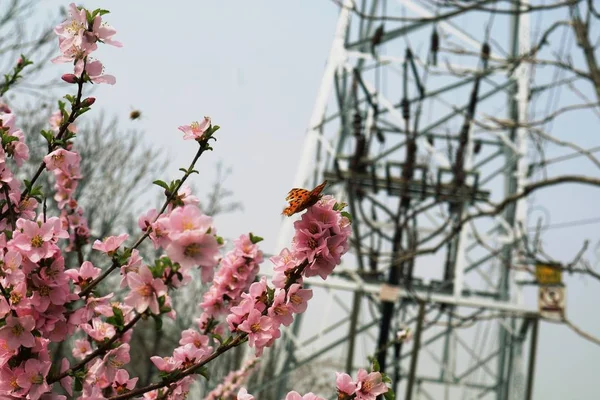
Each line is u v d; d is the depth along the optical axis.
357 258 16.70
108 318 2.81
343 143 18.86
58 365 3.21
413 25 16.38
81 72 3.19
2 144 3.26
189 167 3.24
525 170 16.88
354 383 3.03
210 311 3.69
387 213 13.39
